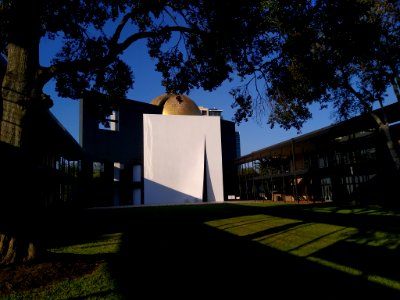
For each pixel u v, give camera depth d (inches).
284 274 233.9
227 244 366.0
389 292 189.8
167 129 1856.5
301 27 307.7
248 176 1898.4
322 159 1337.4
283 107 422.0
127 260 285.9
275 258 286.2
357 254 287.9
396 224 460.1
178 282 218.7
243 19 304.8
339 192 1181.1
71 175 1382.9
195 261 281.4
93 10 354.6
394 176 836.0
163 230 514.0
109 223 650.2
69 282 215.8
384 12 584.1
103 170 1694.1
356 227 449.7
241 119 433.4
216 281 220.5
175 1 323.3
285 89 387.2
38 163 833.5
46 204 909.2
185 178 1838.1
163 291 200.5
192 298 188.1
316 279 219.1
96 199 1622.8
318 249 316.5
